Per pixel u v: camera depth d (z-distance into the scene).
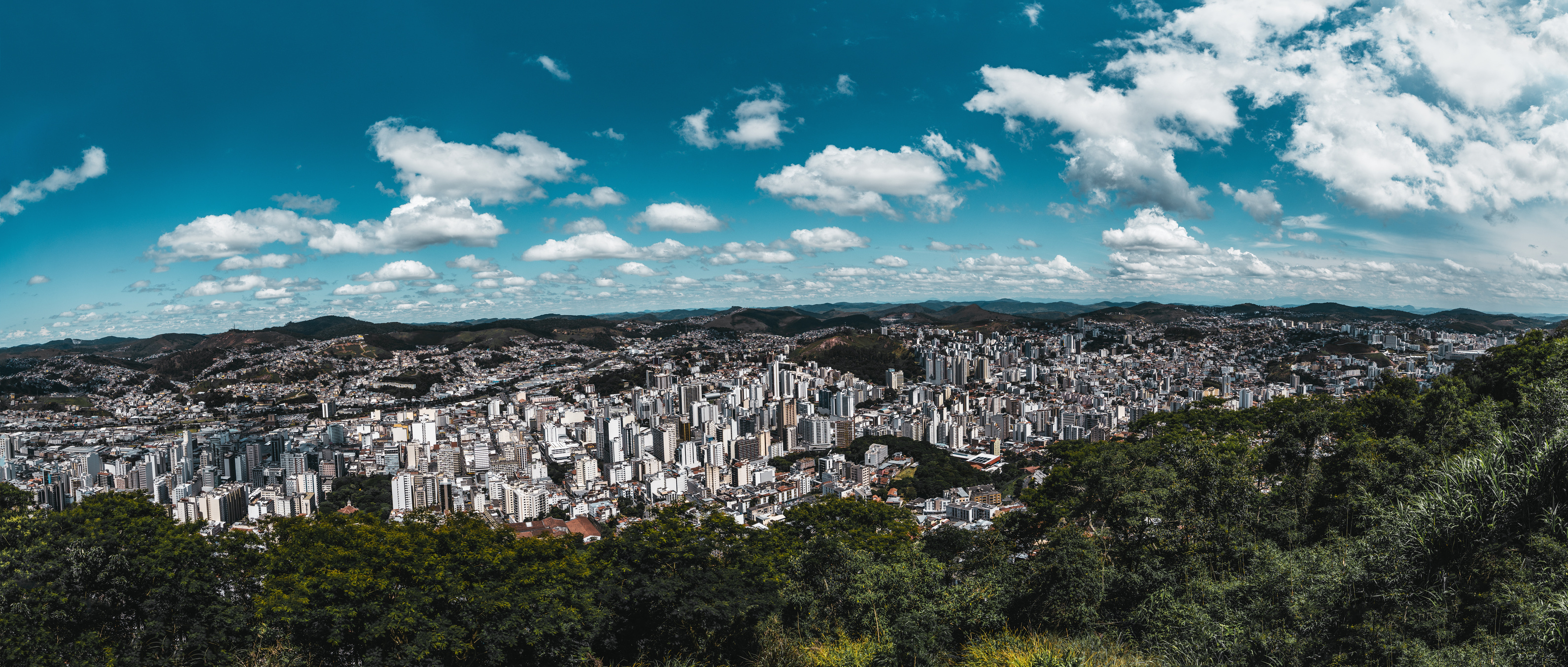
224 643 15.50
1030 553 20.86
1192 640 12.52
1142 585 15.68
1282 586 12.53
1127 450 23.83
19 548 15.30
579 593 16.66
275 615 14.96
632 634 17.12
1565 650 8.38
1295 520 18.30
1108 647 13.82
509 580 16.38
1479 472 11.45
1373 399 31.89
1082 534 18.50
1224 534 17.59
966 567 19.61
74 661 13.57
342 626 14.46
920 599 14.81
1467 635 10.19
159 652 15.03
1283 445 25.72
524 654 15.91
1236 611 12.97
